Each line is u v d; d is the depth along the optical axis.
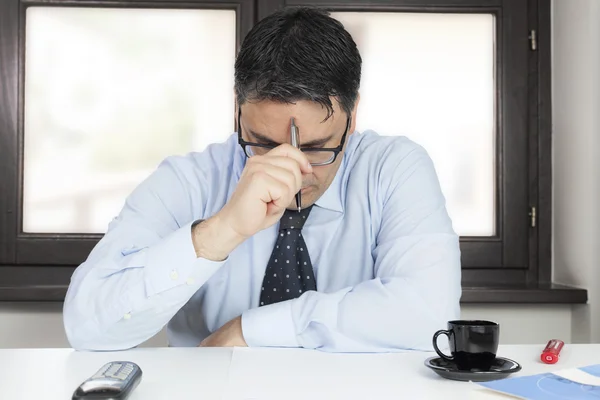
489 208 2.51
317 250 1.53
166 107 2.43
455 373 0.98
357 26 2.47
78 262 2.39
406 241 1.39
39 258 2.38
